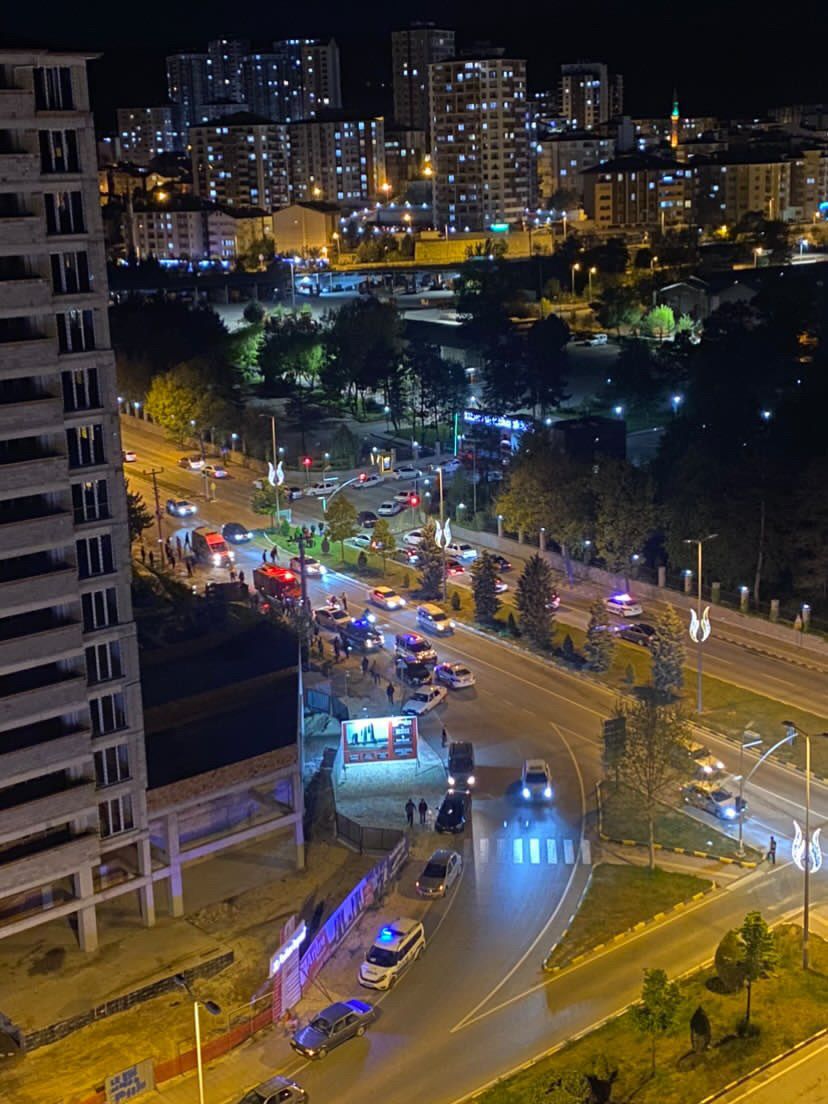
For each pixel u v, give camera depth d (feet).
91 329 229.66
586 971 229.86
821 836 271.90
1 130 218.79
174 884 251.19
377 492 546.26
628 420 637.71
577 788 297.74
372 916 249.75
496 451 538.47
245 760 255.50
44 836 237.86
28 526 223.10
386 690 355.56
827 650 364.79
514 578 435.94
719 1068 204.23
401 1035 215.51
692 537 398.83
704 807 284.82
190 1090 205.05
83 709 231.91
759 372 624.59
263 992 226.79
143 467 609.01
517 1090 200.13
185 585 436.35
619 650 375.25
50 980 232.73
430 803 295.28
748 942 213.46
